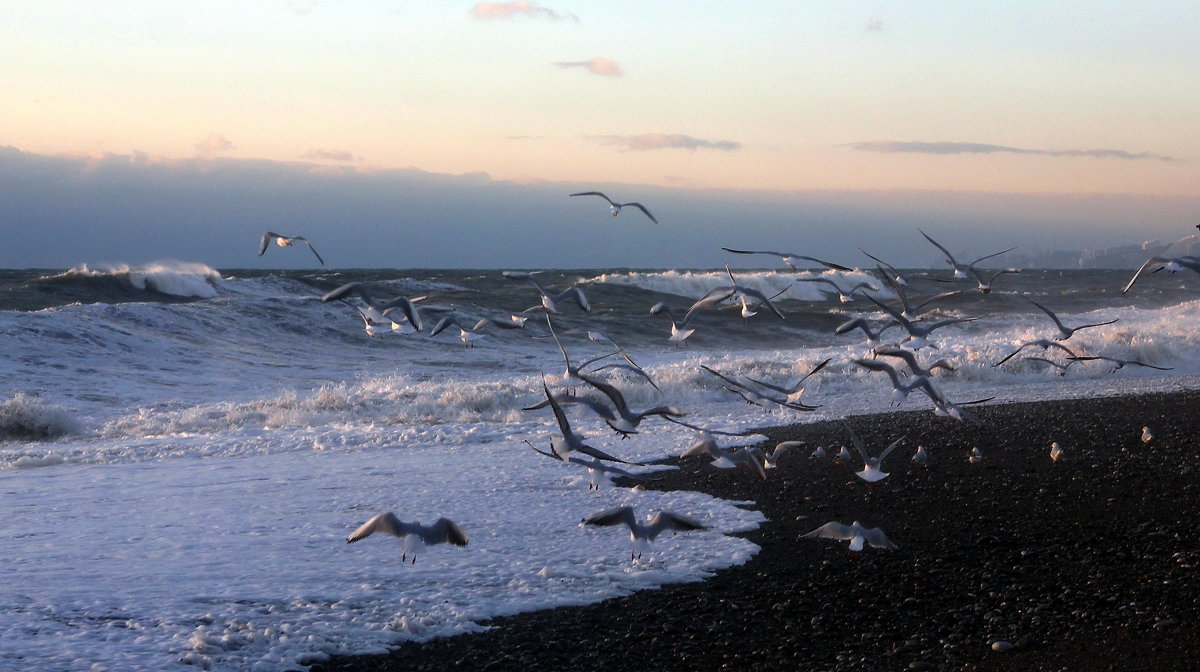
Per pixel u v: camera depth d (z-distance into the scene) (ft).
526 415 85.92
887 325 57.16
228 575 38.32
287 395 92.07
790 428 75.25
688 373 100.73
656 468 60.75
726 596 36.83
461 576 38.60
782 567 40.40
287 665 29.60
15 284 158.92
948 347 117.91
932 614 34.63
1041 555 41.04
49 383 94.43
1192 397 87.71
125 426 80.07
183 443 71.31
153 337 117.50
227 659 29.76
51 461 64.85
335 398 89.71
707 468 60.64
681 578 38.81
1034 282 309.83
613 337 148.25
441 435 74.08
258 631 31.91
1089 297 229.25
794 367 105.29
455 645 31.78
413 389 94.79
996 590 36.91
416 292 182.80
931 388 49.83
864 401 89.71
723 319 168.76
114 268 168.86
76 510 49.88
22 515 48.67
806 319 172.35
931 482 55.16
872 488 54.19
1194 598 35.22
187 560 40.45
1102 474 55.57
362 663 30.19
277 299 144.66
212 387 99.81
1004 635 32.42
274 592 36.19
